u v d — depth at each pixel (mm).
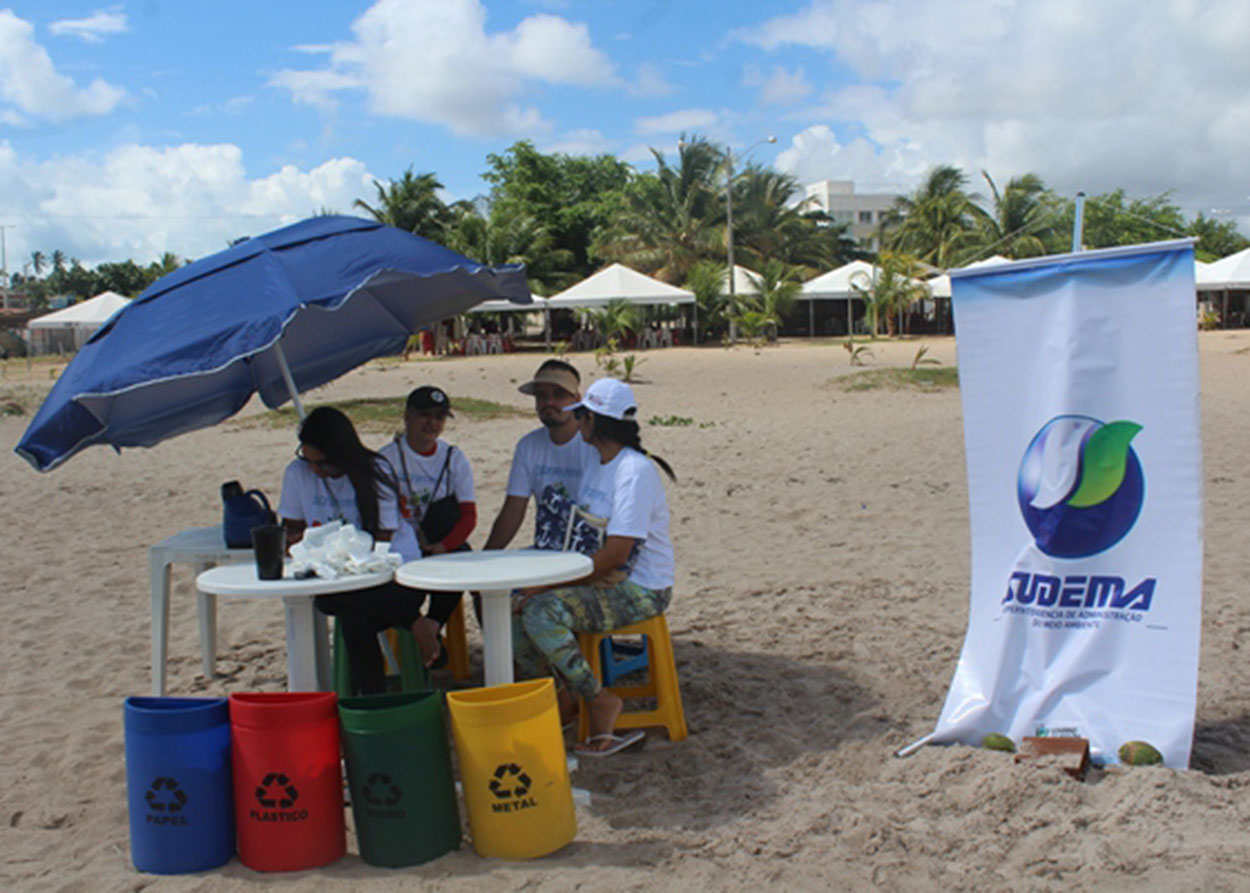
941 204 52656
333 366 5938
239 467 12484
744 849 3488
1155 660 3990
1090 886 3152
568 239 53844
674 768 4191
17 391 24016
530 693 3523
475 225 45219
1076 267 4031
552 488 4695
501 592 3846
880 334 47750
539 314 49062
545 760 3486
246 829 3469
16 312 57812
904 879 3266
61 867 3553
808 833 3570
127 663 5867
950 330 48875
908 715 4621
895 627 5914
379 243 4371
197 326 3852
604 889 3258
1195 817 3457
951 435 13258
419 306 5777
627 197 50500
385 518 4500
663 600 4469
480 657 5785
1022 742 4051
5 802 4109
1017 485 4207
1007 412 4215
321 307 3877
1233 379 20203
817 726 4559
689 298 36625
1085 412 4055
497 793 3447
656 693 4480
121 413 4711
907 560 7410
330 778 3492
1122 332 3980
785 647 5656
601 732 4332
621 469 4344
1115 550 4059
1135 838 3375
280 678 5590
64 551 8594
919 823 3611
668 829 3668
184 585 7469
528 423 15984
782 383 22625
